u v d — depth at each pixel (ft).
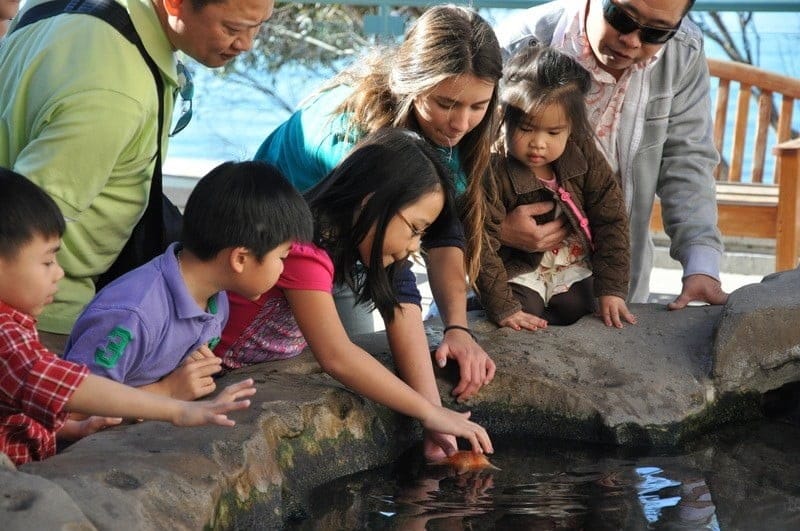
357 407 8.79
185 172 19.74
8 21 10.75
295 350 9.55
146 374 8.02
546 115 10.22
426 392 9.07
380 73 9.59
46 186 8.48
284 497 7.63
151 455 6.81
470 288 10.84
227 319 8.87
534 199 10.87
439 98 9.15
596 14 10.89
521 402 9.64
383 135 8.63
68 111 8.46
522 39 11.65
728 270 19.27
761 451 9.20
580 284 11.28
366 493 8.07
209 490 6.61
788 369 9.94
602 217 10.92
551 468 8.72
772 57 31.01
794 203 16.65
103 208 8.94
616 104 11.42
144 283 7.97
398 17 18.24
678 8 10.32
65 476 6.29
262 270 7.94
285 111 26.86
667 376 9.86
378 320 15.93
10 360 6.63
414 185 8.34
